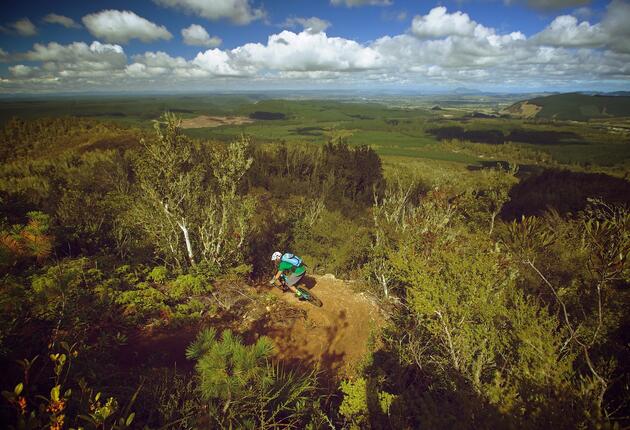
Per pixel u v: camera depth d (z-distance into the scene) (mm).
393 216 11945
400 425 4555
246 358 3518
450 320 5711
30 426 2656
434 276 6031
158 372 5281
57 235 10086
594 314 5453
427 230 8398
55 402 2816
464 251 6641
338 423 5020
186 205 10242
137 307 7156
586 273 6504
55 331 4945
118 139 54094
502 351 5055
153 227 9891
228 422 3807
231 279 9383
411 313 7625
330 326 8008
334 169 40469
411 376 6457
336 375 6746
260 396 4016
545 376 3932
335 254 13445
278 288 9312
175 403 4242
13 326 4434
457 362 5336
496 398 3865
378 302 9398
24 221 11062
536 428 3301
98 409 2971
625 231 4402
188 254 10219
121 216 12391
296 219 16688
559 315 6016
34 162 47312
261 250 13445
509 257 5906
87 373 4352
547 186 26891
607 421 3352
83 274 7297
